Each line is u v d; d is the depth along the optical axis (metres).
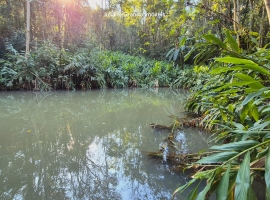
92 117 3.29
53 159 1.66
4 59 7.36
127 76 8.87
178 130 2.46
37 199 1.13
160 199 1.10
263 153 0.76
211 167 1.30
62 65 7.18
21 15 9.41
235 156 0.73
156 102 4.91
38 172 1.44
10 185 1.27
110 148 1.90
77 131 2.49
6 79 6.40
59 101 4.94
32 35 9.33
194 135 2.27
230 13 3.48
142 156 1.70
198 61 1.45
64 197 1.14
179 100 5.25
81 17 11.02
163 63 10.40
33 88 6.89
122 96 6.02
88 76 7.61
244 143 0.77
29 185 1.27
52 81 7.17
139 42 13.05
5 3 8.79
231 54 1.17
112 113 3.62
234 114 1.58
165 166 1.50
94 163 1.58
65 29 10.34
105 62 8.38
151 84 9.05
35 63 6.86
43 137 2.25
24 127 2.66
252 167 0.89
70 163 1.59
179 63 10.88
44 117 3.27
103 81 7.95
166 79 9.23
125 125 2.78
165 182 1.28
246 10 3.87
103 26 13.77
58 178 1.36
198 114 3.05
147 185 1.25
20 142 2.09
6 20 8.23
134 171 1.44
